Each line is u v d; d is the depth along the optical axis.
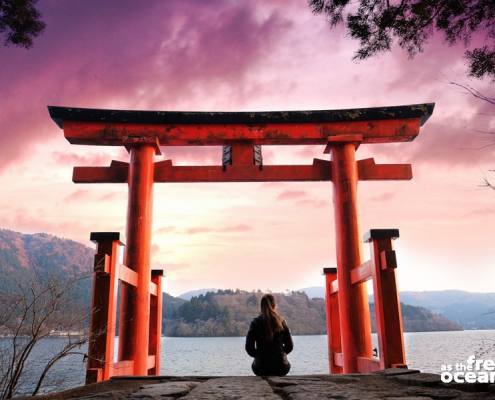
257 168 8.36
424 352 111.06
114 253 5.39
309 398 3.02
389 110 8.19
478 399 2.88
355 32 4.13
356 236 7.71
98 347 5.02
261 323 5.11
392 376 4.52
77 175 8.30
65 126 8.15
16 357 3.83
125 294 7.26
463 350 113.19
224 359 101.62
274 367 4.94
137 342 6.98
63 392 3.85
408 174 8.44
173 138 8.25
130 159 8.12
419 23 4.02
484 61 3.70
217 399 3.04
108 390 4.10
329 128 8.28
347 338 7.25
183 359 102.06
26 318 3.93
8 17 4.45
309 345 173.62
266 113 8.24
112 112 8.15
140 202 7.77
